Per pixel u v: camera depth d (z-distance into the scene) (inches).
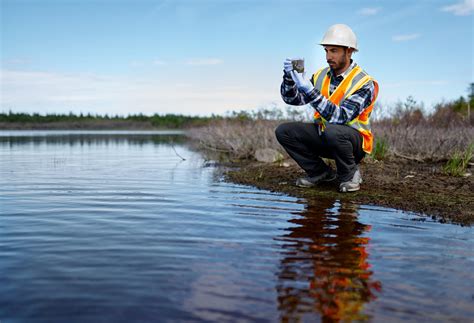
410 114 418.6
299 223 144.0
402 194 193.5
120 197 193.3
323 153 213.2
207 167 322.7
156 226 140.0
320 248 116.8
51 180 250.2
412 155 295.4
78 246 118.2
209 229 136.0
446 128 392.5
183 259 107.3
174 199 187.5
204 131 601.0
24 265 103.0
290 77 194.5
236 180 245.1
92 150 524.4
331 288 90.4
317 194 198.2
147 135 1092.5
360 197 189.8
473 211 164.4
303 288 90.0
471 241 127.0
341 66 191.3
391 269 102.0
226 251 113.7
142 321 75.9
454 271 101.8
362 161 276.4
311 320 76.6
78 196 196.5
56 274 97.2
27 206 173.9
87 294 86.6
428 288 91.6
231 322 75.7
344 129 191.2
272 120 480.1
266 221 146.6
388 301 84.7
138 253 112.0
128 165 339.9
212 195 197.5
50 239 125.3
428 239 128.2
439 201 179.2
